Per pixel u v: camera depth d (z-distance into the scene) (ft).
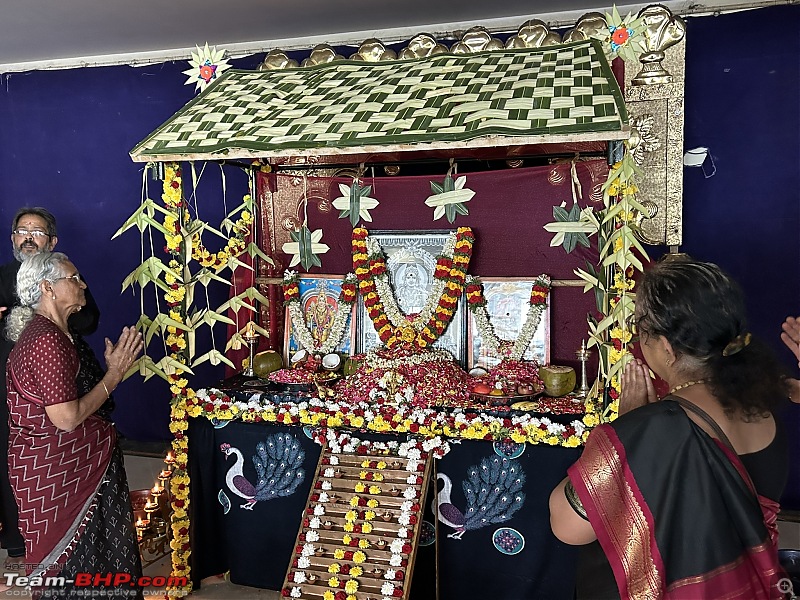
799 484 10.92
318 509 8.04
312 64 9.70
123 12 10.75
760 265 10.80
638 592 3.87
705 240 11.02
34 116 14.40
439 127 6.88
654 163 9.44
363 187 10.12
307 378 9.18
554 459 7.89
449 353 9.76
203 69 9.49
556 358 9.66
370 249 10.13
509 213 9.76
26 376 6.77
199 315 9.04
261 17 11.10
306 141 7.23
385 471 8.21
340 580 7.54
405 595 7.29
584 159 9.29
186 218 8.73
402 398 8.38
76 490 7.10
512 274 9.83
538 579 8.11
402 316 10.02
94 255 14.52
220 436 9.07
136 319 14.46
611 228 7.85
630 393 5.06
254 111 8.25
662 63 9.23
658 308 4.17
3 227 15.02
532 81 7.51
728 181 10.79
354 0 10.25
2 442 9.28
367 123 7.31
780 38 10.29
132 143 13.91
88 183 14.33
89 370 7.86
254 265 10.66
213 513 9.20
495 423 7.91
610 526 3.95
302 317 10.51
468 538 8.34
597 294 8.20
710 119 10.73
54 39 12.44
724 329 4.04
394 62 9.16
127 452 14.11
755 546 3.78
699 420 3.96
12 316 7.21
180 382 8.82
